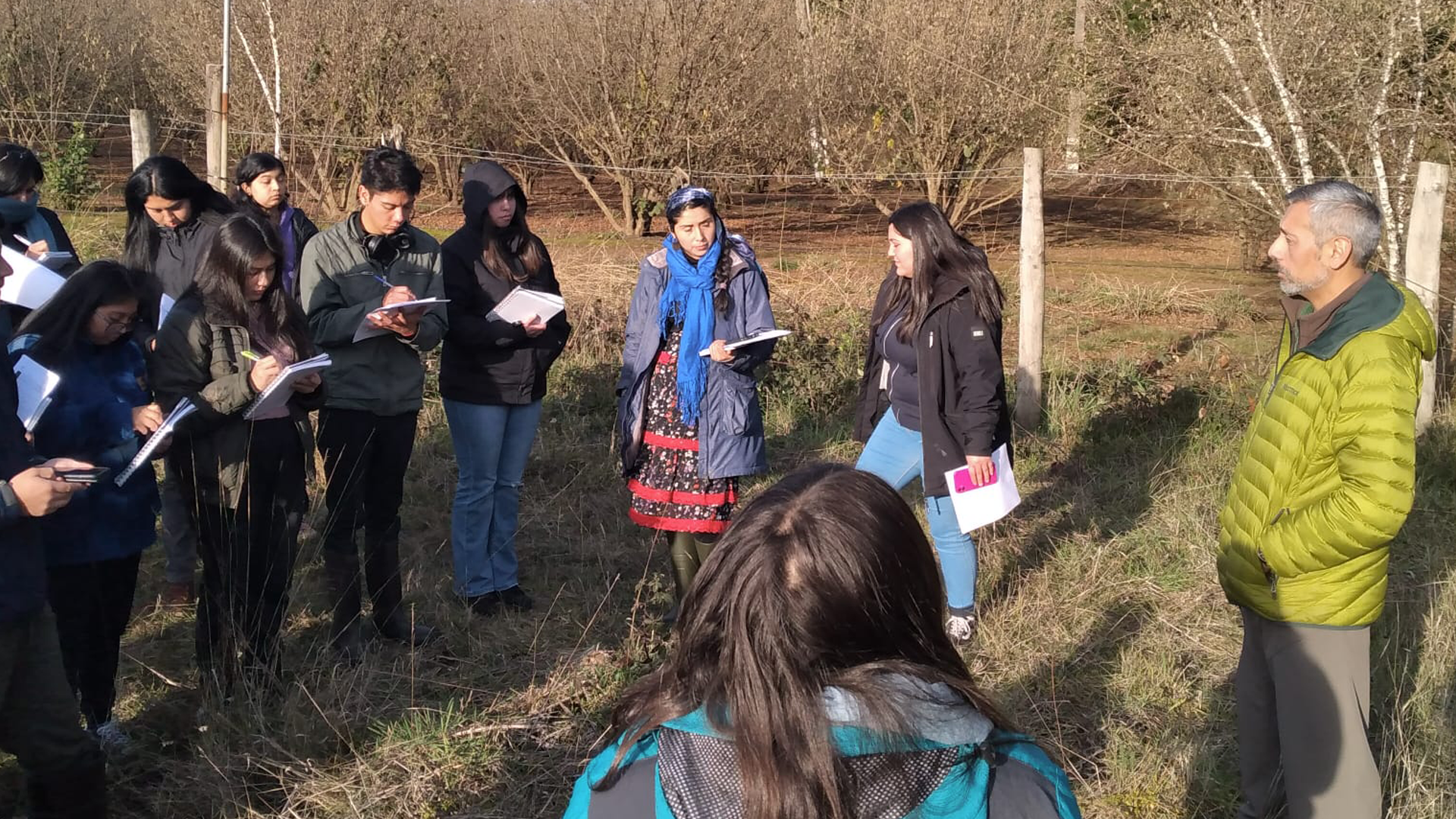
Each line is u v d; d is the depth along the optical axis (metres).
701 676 1.42
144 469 3.48
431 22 15.23
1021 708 3.96
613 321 8.20
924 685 1.36
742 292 4.36
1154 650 4.37
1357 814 2.86
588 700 3.91
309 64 14.37
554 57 14.08
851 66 13.82
